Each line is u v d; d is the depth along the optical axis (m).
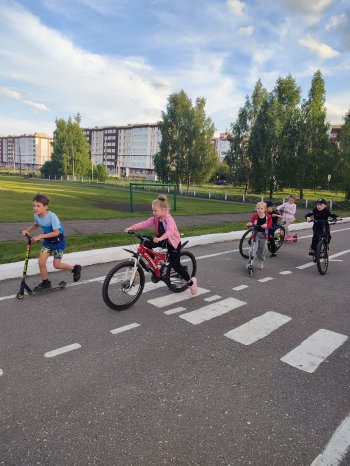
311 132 40.19
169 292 5.72
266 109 42.91
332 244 11.36
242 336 4.20
